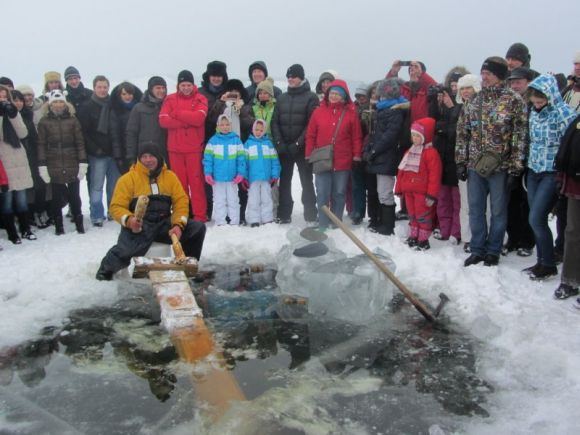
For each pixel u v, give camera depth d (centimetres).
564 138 430
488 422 289
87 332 404
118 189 525
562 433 277
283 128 713
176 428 285
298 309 447
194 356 360
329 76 771
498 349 371
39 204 739
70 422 292
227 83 718
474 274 497
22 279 511
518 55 603
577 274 445
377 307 439
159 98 706
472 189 539
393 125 631
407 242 621
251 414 296
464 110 542
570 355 349
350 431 282
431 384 329
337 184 692
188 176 711
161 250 534
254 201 712
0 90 634
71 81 757
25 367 353
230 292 487
